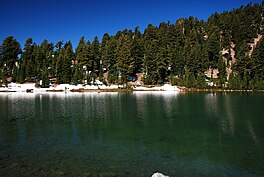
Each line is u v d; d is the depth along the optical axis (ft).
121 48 357.20
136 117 101.14
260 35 483.92
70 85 307.58
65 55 344.49
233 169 43.91
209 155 51.75
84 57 353.92
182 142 62.28
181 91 285.84
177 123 87.92
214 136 68.64
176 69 346.54
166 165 45.60
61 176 40.04
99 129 77.97
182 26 565.53
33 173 41.34
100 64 374.63
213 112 113.80
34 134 70.79
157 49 379.96
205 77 337.11
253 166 45.42
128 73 329.72
